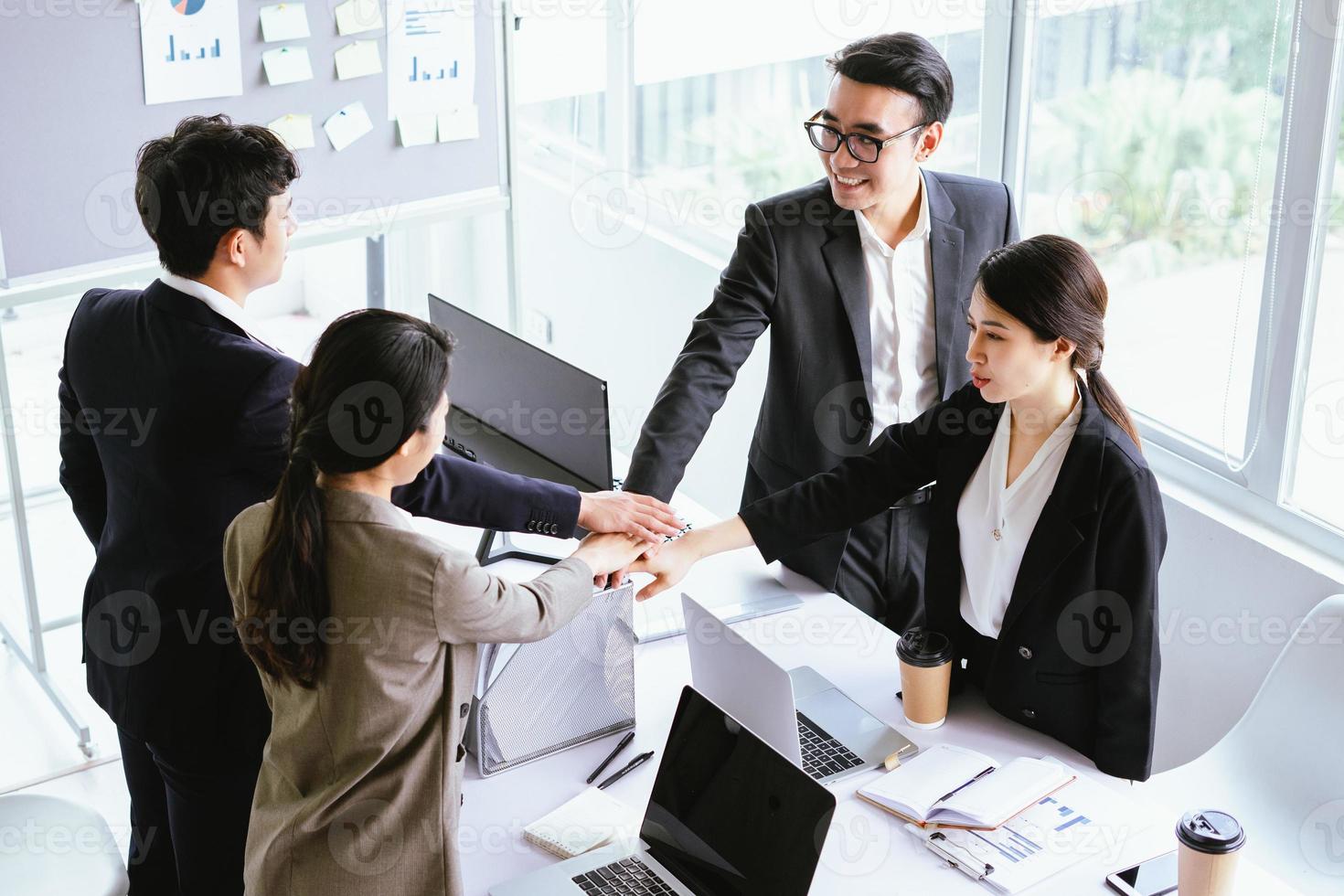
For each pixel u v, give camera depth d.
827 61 2.36
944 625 2.23
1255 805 2.18
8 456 3.15
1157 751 2.89
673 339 4.11
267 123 3.11
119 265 3.01
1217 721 2.73
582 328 4.56
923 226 2.49
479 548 2.62
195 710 2.06
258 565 1.62
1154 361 2.85
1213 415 2.73
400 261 5.10
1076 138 2.94
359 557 1.62
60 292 2.96
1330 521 2.53
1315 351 2.49
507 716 2.03
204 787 2.13
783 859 1.70
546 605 1.81
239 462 1.98
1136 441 2.02
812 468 2.57
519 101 4.66
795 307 2.50
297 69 3.10
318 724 1.67
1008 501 2.07
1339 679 2.14
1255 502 2.64
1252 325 2.60
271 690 1.75
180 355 1.97
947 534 2.18
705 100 3.96
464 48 3.35
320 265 5.48
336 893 1.70
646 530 2.19
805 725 2.11
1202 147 2.64
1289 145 2.44
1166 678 2.82
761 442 2.65
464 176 3.47
